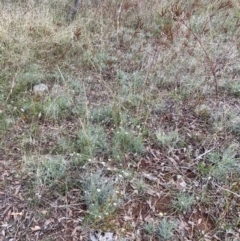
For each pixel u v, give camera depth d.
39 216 2.25
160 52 4.20
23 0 5.33
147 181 2.55
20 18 4.56
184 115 3.29
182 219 2.29
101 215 2.20
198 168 2.65
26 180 2.48
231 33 4.93
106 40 4.53
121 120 3.00
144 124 3.05
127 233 2.17
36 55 4.15
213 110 3.34
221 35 4.76
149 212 2.32
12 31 4.33
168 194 2.45
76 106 3.30
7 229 2.17
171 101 3.47
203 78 3.79
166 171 2.65
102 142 2.81
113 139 2.87
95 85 3.70
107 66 4.05
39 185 2.41
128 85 3.67
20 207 2.30
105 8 5.27
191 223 2.27
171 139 2.91
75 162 2.62
